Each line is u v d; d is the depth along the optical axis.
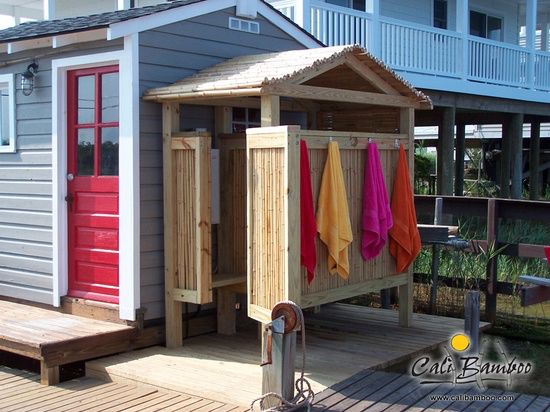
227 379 5.12
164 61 6.14
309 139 5.42
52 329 5.85
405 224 6.31
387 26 11.68
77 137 6.48
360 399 4.68
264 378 4.53
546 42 19.41
